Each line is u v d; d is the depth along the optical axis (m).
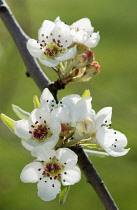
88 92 0.42
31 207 0.96
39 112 0.40
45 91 0.41
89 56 0.43
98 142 0.41
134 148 1.06
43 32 0.43
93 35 0.44
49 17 1.33
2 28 0.68
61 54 0.43
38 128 0.40
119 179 1.03
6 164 1.01
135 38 1.42
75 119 0.40
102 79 1.26
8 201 0.97
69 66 0.44
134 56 1.36
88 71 0.44
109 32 1.43
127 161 1.05
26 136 0.40
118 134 0.41
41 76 0.48
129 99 1.21
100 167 1.04
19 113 0.42
